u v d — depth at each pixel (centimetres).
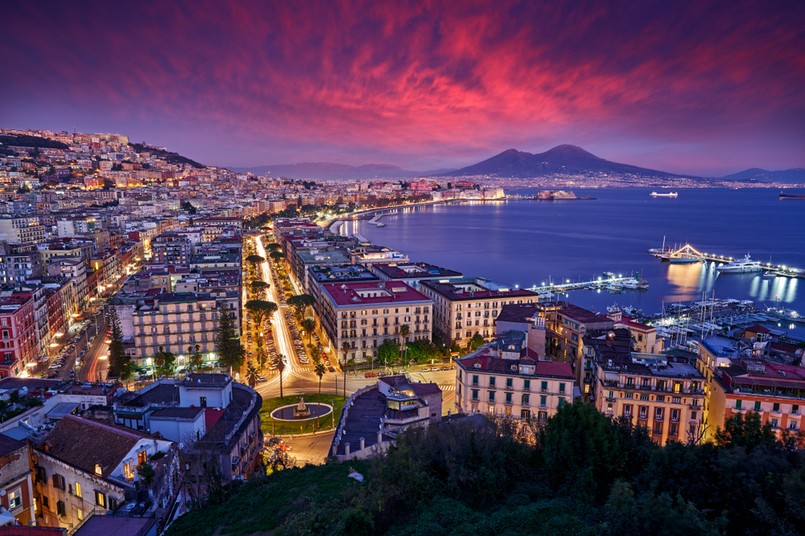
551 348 17600
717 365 12181
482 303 19500
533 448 7569
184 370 16525
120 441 7281
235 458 8369
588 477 6281
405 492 6162
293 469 8238
